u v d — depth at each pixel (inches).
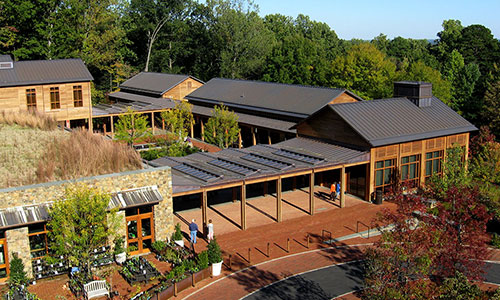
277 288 946.7
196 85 2876.5
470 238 869.2
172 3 3676.2
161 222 1136.8
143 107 2476.6
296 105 2012.8
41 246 1002.7
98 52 3019.2
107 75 3408.0
